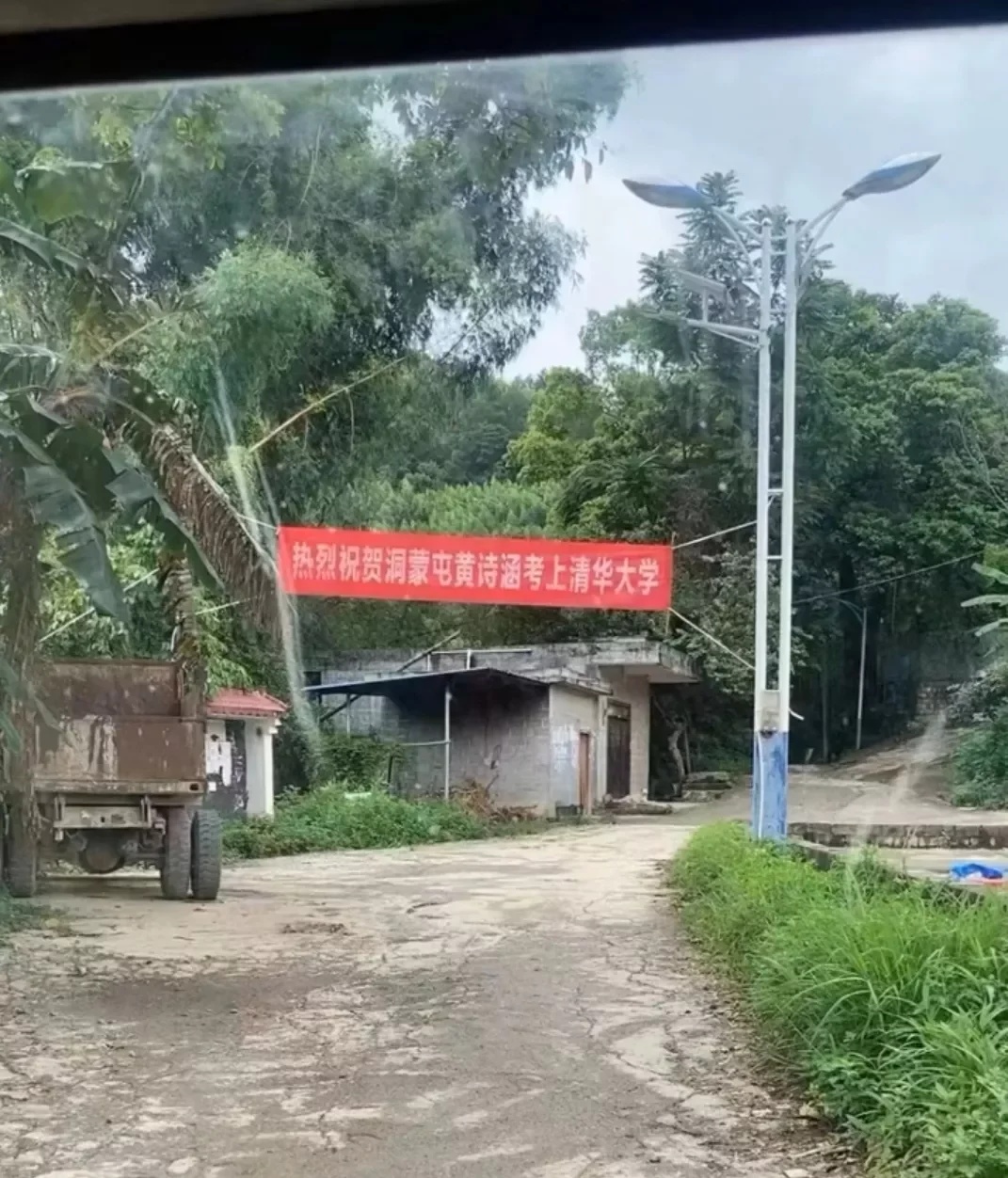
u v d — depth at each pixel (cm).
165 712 1105
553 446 1064
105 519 689
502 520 1105
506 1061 529
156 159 666
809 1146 417
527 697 1964
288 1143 425
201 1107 465
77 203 674
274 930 893
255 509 1026
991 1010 425
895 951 481
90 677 1087
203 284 818
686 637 1425
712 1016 609
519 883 1197
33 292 784
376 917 960
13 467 638
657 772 1958
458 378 980
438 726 2023
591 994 666
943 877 820
